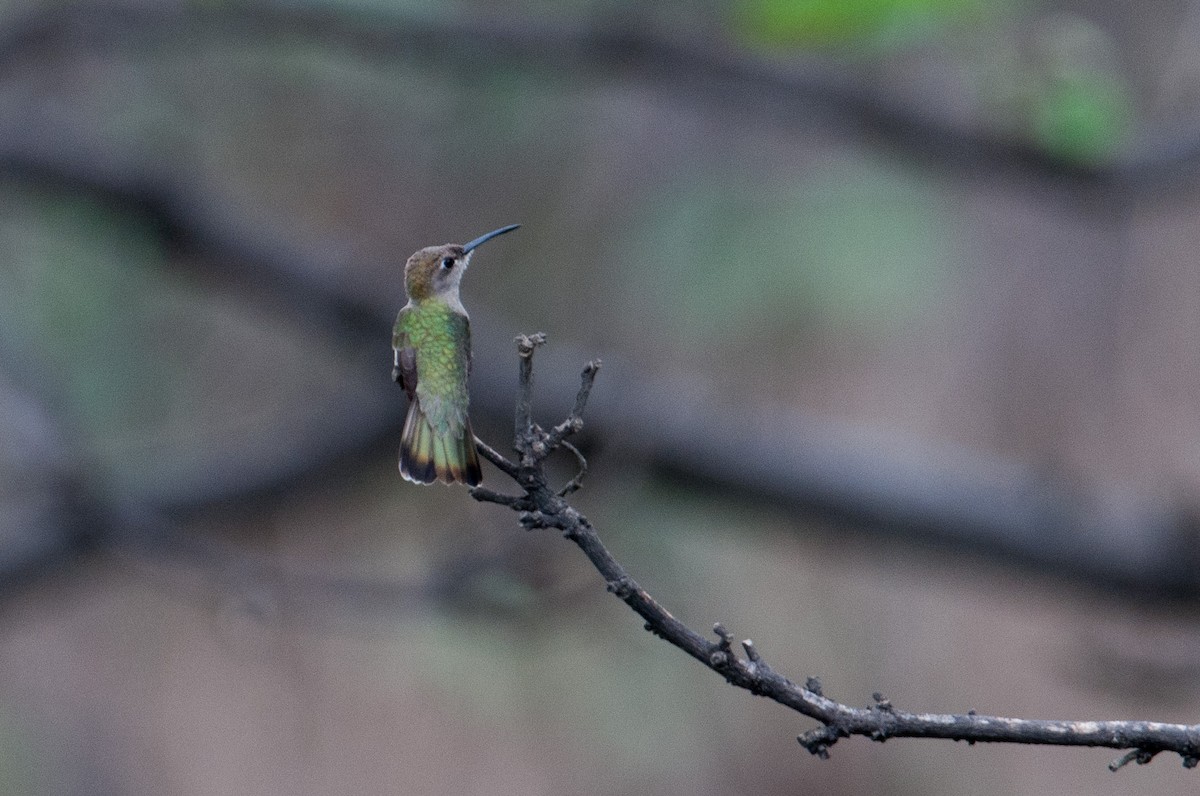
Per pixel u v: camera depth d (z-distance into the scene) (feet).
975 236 48.32
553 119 44.86
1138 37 43.73
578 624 42.88
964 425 47.37
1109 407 46.62
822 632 51.72
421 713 51.29
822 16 33.81
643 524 41.81
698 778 51.75
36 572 36.73
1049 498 36.94
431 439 15.51
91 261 43.73
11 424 36.63
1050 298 47.60
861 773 52.85
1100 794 50.14
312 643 51.21
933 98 36.88
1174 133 36.65
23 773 54.24
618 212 47.32
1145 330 46.47
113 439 45.01
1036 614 50.75
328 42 36.68
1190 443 45.24
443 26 35.45
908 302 47.19
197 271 38.11
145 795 53.78
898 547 37.93
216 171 44.39
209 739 53.52
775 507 37.83
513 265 47.52
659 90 38.32
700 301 47.09
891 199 46.85
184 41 37.42
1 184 37.24
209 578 35.37
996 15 35.47
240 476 40.27
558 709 50.52
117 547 36.37
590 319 47.32
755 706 52.90
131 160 37.09
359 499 41.88
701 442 36.78
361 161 45.88
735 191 46.96
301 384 47.55
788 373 48.08
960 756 52.29
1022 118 35.94
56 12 36.29
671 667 51.72
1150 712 45.32
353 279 37.91
